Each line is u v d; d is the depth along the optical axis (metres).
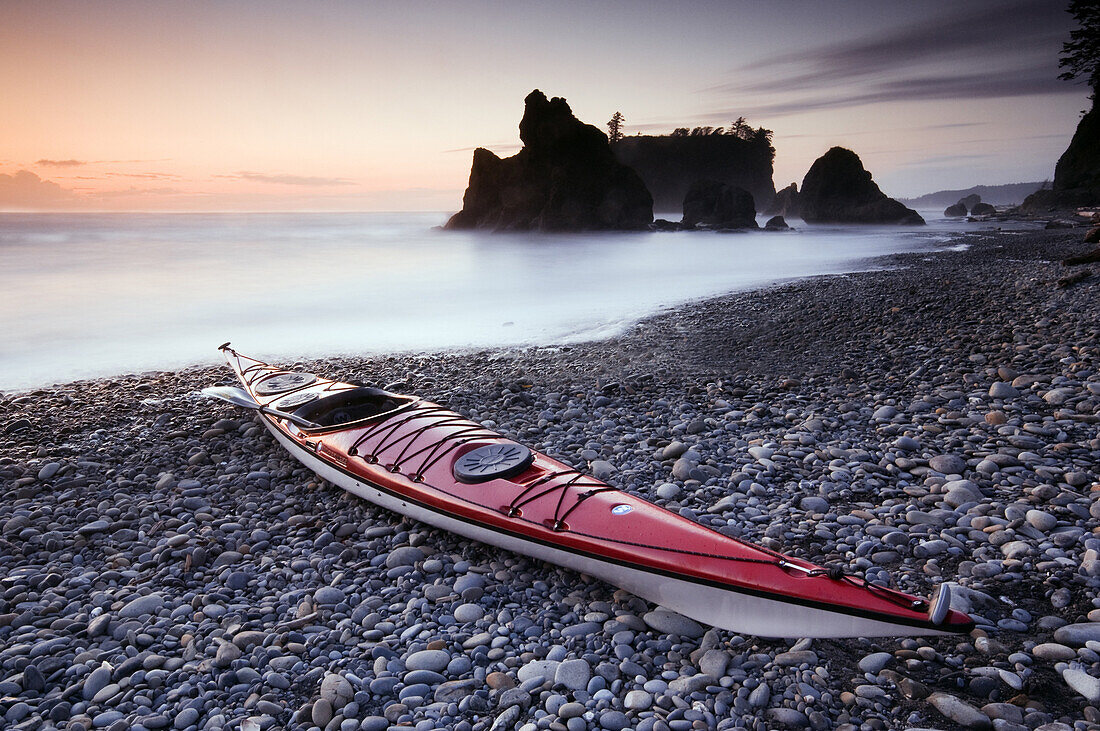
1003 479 6.40
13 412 9.99
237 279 27.78
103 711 3.77
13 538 6.11
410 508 5.84
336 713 3.71
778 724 3.52
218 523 6.27
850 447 7.57
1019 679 3.72
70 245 43.03
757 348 13.11
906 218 94.75
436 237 67.88
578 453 7.76
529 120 73.00
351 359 13.53
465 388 10.77
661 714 3.60
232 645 4.29
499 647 4.28
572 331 16.06
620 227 71.50
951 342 12.05
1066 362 9.95
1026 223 64.00
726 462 7.30
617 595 4.83
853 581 3.90
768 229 80.62
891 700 3.65
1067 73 72.25
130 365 13.23
